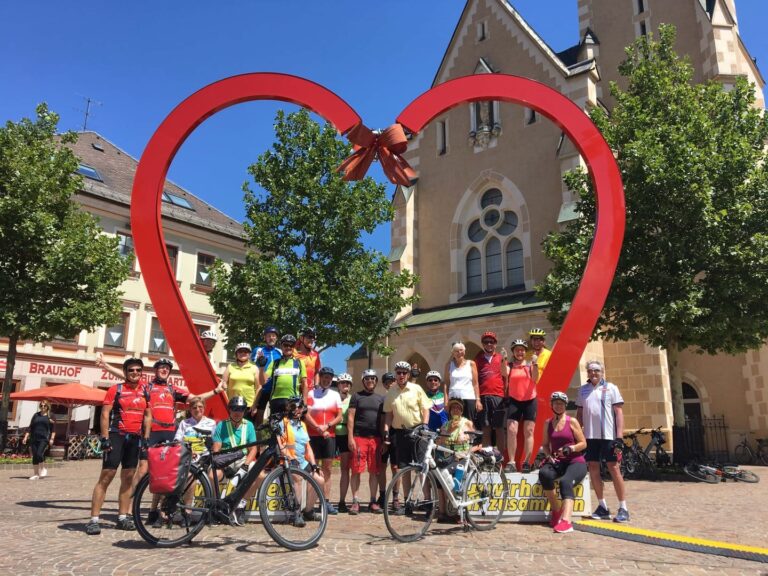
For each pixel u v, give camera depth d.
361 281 17.44
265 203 17.97
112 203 26.38
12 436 20.70
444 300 23.50
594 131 8.94
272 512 5.73
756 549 5.51
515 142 22.75
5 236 16.52
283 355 7.72
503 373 8.27
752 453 18.84
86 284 17.97
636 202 14.38
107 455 6.38
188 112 8.65
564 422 7.18
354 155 8.80
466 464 6.72
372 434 8.23
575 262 15.33
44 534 6.19
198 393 8.05
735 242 13.98
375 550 5.55
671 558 5.29
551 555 5.38
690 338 14.29
